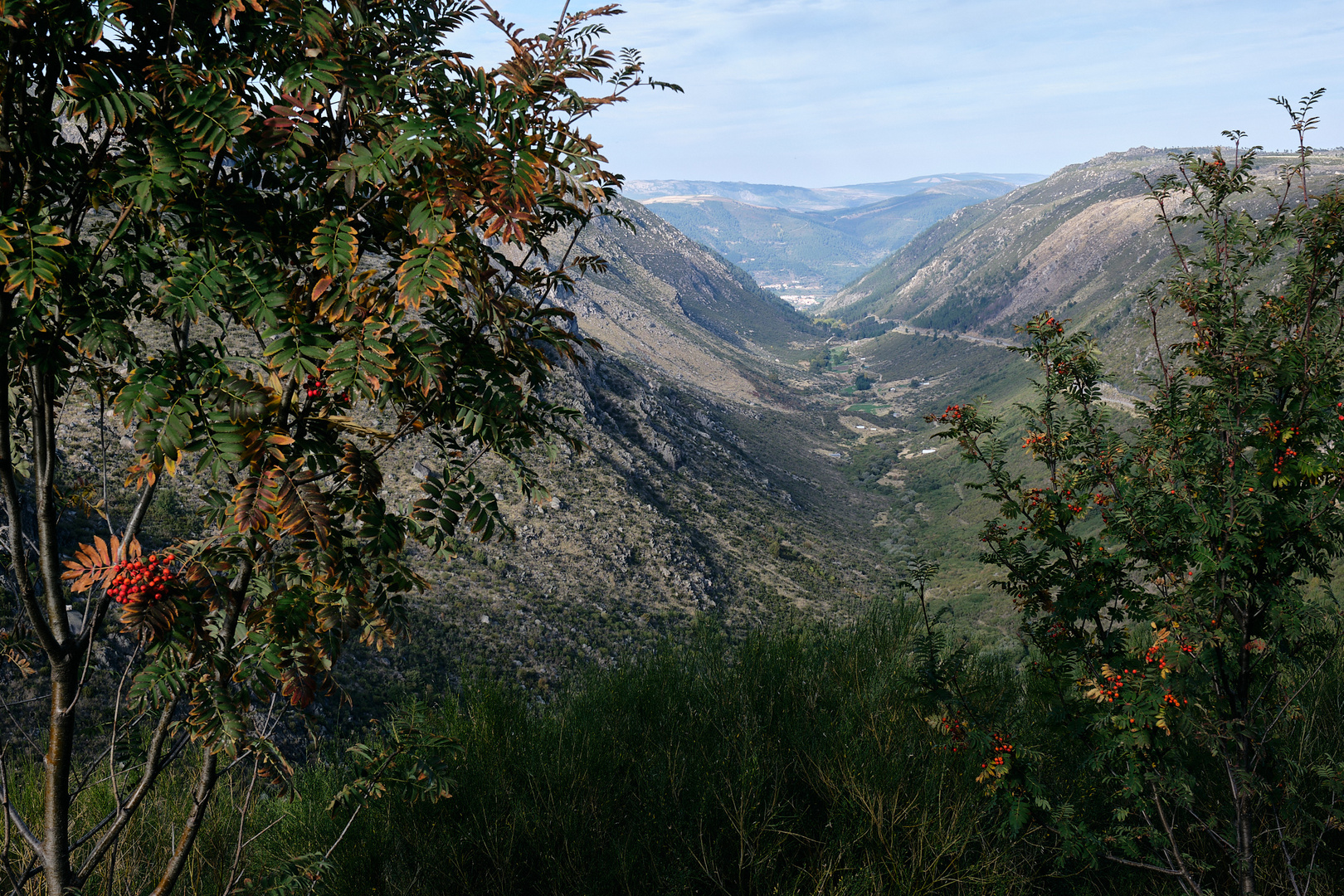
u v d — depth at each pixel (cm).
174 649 225
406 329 218
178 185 205
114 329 222
